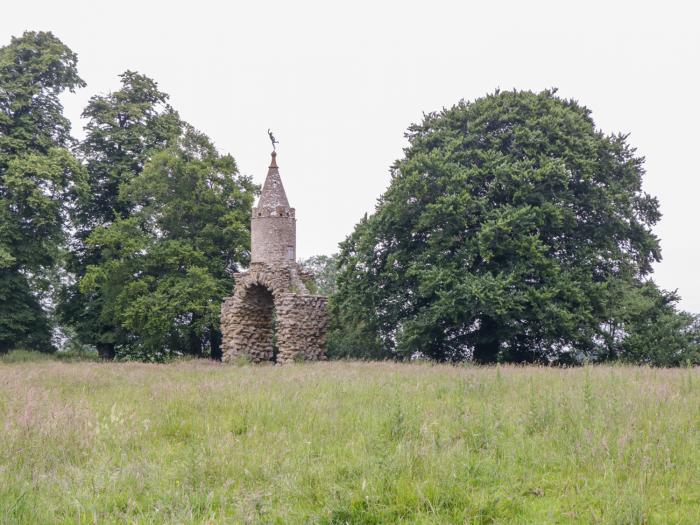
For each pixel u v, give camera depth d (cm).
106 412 1151
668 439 829
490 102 3178
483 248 2619
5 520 584
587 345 2950
